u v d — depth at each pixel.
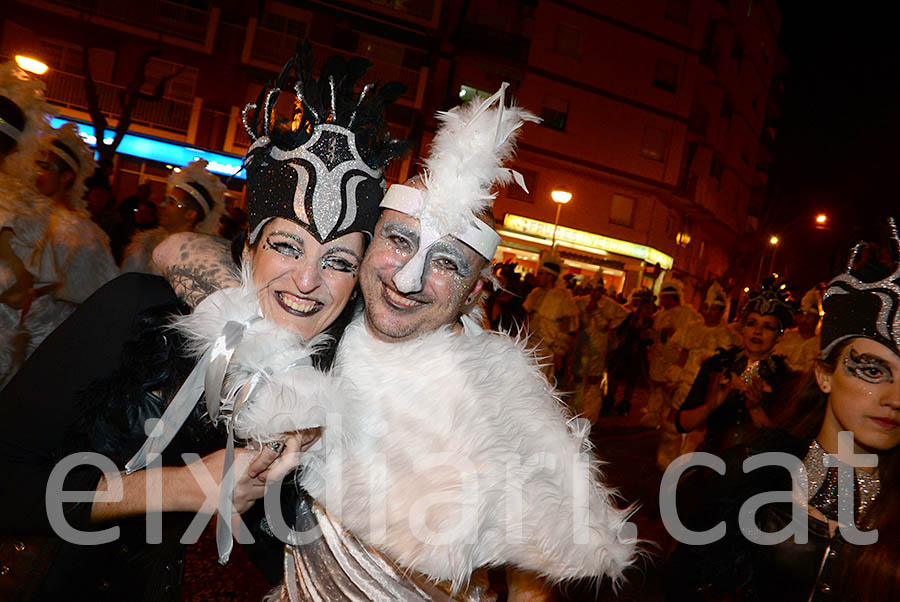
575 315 8.96
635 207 26.22
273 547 1.89
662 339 8.82
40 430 1.49
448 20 22.28
